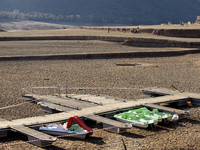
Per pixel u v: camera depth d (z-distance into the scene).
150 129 8.23
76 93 13.54
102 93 13.60
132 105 9.69
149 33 51.75
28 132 6.93
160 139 7.43
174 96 11.45
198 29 47.00
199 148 6.90
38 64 24.61
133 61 27.83
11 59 26.69
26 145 6.86
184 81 17.48
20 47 35.16
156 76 19.45
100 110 8.99
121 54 30.97
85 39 44.53
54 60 27.16
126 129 8.07
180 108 10.74
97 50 34.03
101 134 7.73
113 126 7.62
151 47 39.66
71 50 33.44
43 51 32.06
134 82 16.98
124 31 56.47
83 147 6.82
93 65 24.55
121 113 8.94
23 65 23.95
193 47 38.22
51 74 19.72
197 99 11.13
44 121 7.85
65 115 8.45
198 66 24.81
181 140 7.39
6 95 13.09
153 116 8.67
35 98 11.62
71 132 7.31
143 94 13.27
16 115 9.77
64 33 53.38
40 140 6.61
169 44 39.75
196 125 8.64
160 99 10.78
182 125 8.63
